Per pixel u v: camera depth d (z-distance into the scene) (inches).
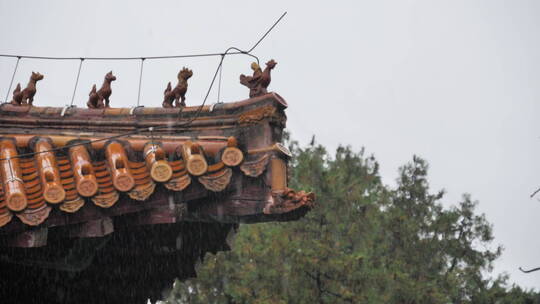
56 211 663.1
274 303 2106.3
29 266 780.0
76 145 712.4
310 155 2596.0
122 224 696.4
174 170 684.7
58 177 677.3
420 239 2706.7
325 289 2171.5
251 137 721.0
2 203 659.4
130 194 670.5
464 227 2938.0
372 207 2471.7
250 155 713.6
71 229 677.9
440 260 2748.5
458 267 2901.1
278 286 2166.6
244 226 2329.0
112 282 855.1
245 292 2197.3
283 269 2176.4
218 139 724.7
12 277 802.2
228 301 2333.9
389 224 2650.1
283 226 2294.5
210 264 2322.8
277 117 722.2
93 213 670.5
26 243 658.8
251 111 725.9
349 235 2383.1
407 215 2805.1
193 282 2354.8
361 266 2226.9
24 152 719.1
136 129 757.3
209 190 687.7
